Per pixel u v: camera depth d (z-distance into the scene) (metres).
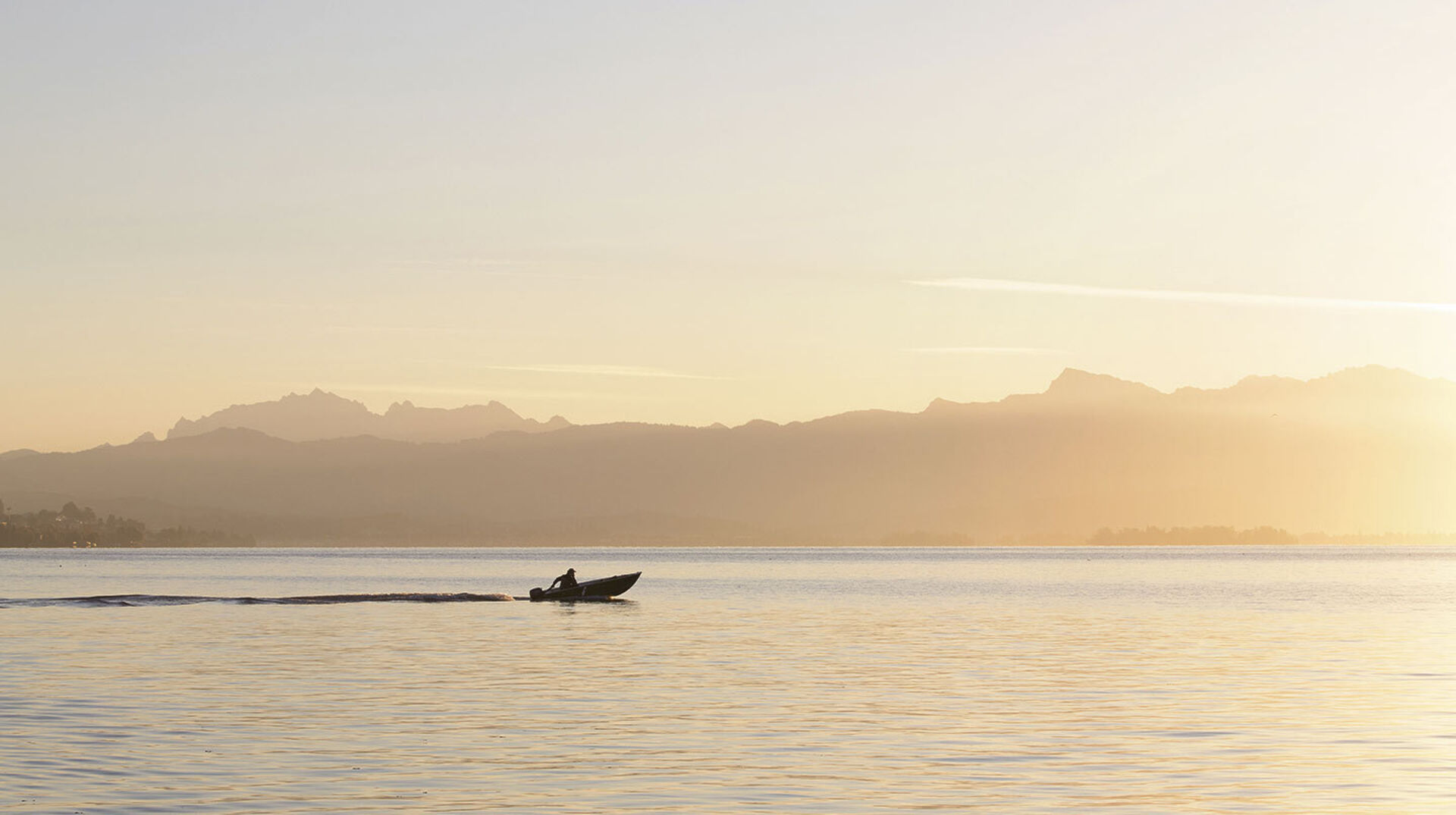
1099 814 30.25
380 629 85.44
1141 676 57.12
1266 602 129.12
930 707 46.84
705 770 35.06
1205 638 79.06
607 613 106.00
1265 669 60.00
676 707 47.09
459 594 128.75
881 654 67.81
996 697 49.75
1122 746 38.62
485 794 32.16
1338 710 45.91
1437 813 30.31
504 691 51.34
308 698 49.12
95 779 33.69
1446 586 174.88
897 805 31.08
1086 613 109.50
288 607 111.94
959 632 84.94
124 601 121.38
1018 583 192.38
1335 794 32.28
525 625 90.81
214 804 30.91
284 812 30.19
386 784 33.22
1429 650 69.62
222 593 158.88
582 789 32.69
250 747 38.25
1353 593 152.38
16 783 33.03
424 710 46.19
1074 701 48.62
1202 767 35.47
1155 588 169.12
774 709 46.50
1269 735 40.56
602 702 48.22
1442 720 43.38
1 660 63.31
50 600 120.12
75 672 57.69
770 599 136.75
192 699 48.78
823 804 31.25
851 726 42.44
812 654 68.38
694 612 108.94
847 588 170.62
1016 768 35.44
